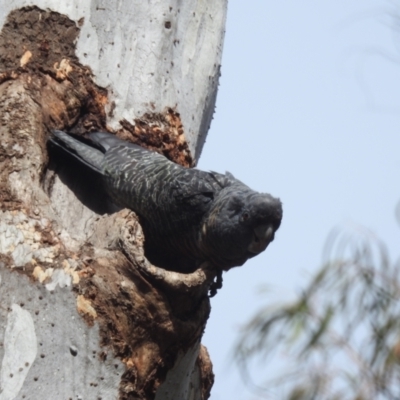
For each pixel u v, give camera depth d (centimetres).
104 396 902
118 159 1089
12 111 1038
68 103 1086
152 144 1129
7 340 889
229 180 1106
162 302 947
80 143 1084
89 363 901
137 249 947
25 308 900
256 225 1041
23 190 980
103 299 920
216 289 1123
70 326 902
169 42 1152
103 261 937
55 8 1105
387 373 1064
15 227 935
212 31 1209
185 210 1076
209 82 1201
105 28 1120
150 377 955
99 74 1110
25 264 913
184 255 1134
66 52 1100
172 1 1162
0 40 1098
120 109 1120
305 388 1071
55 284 908
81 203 1073
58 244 934
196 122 1181
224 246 1063
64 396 883
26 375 879
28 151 1018
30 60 1083
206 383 1170
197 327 989
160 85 1138
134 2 1145
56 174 1074
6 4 1115
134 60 1130
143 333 942
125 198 1095
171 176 1078
